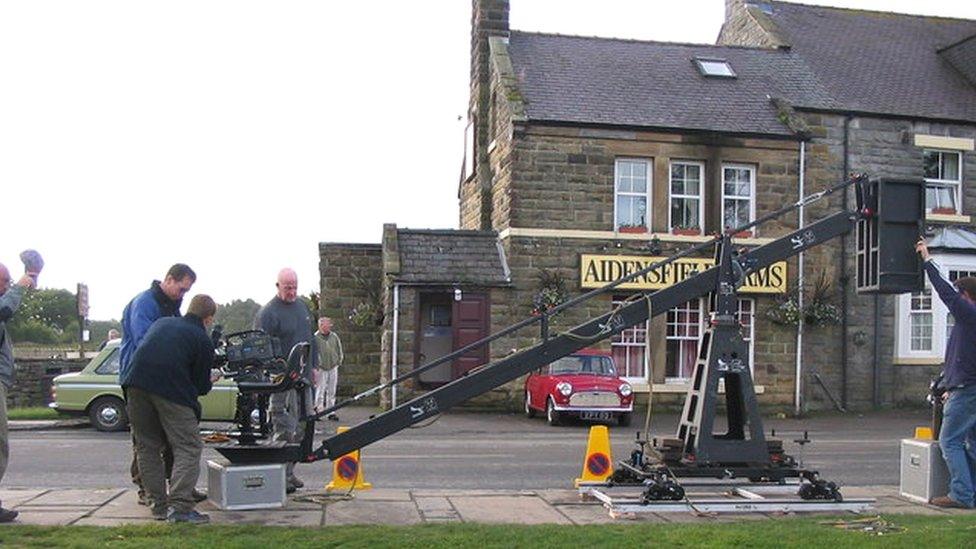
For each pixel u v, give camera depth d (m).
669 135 22.39
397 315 21.59
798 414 22.53
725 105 23.44
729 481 9.77
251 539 6.95
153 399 7.70
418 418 8.72
